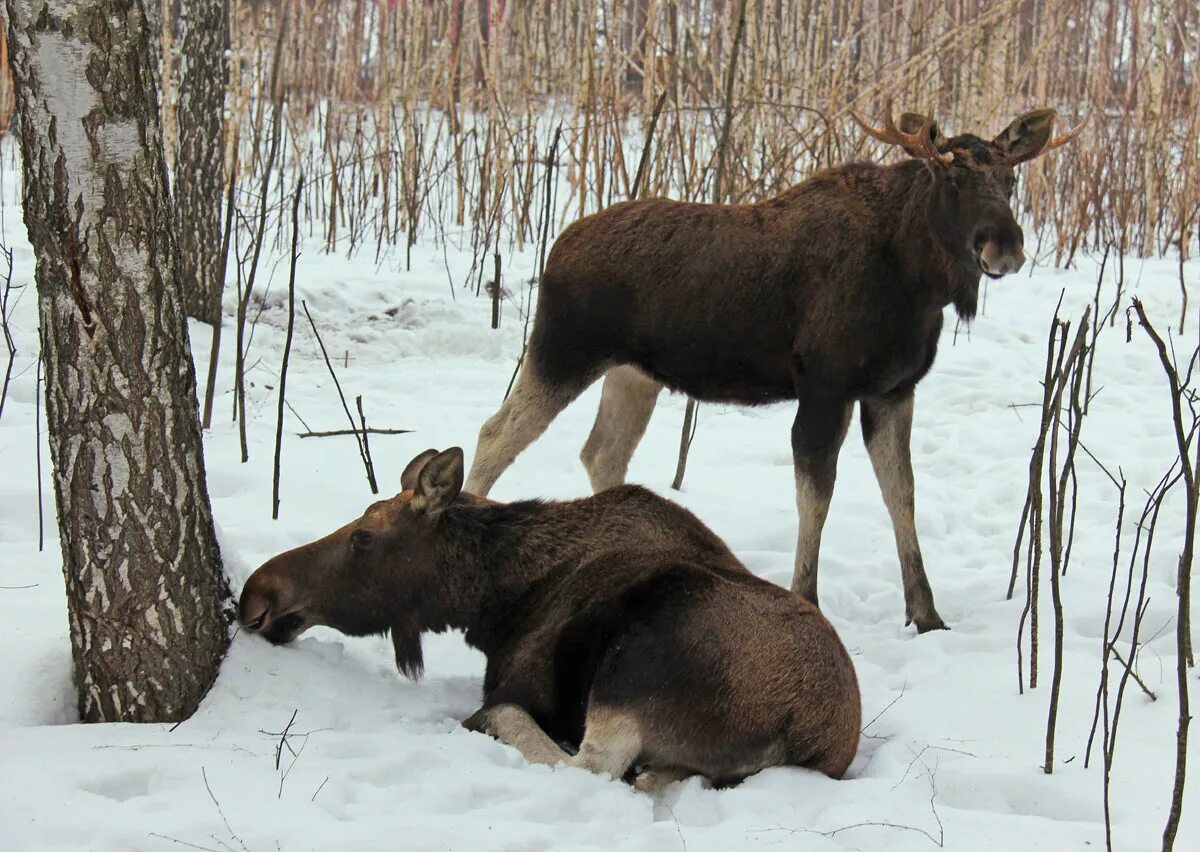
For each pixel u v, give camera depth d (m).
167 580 4.18
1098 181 12.69
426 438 7.68
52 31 3.80
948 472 7.77
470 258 11.88
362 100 16.52
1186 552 3.47
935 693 4.70
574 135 11.53
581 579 4.37
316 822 3.40
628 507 4.55
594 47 11.48
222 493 6.68
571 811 3.65
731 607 3.99
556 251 6.32
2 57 13.73
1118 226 13.98
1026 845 3.48
